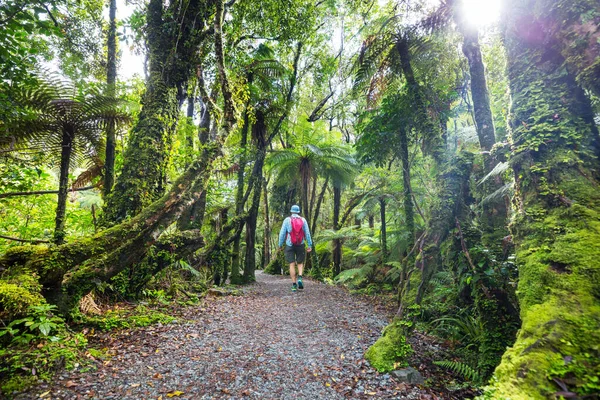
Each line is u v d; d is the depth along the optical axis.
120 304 3.97
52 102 3.71
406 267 5.22
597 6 1.79
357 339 3.41
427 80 4.97
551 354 1.30
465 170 3.38
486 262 2.91
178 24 5.21
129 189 4.42
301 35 8.38
